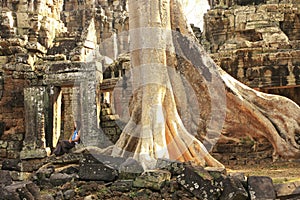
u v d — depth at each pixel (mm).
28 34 25016
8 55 22703
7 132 21344
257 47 18266
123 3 35844
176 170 9789
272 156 14188
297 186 9172
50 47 25484
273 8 19625
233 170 12375
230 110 13000
